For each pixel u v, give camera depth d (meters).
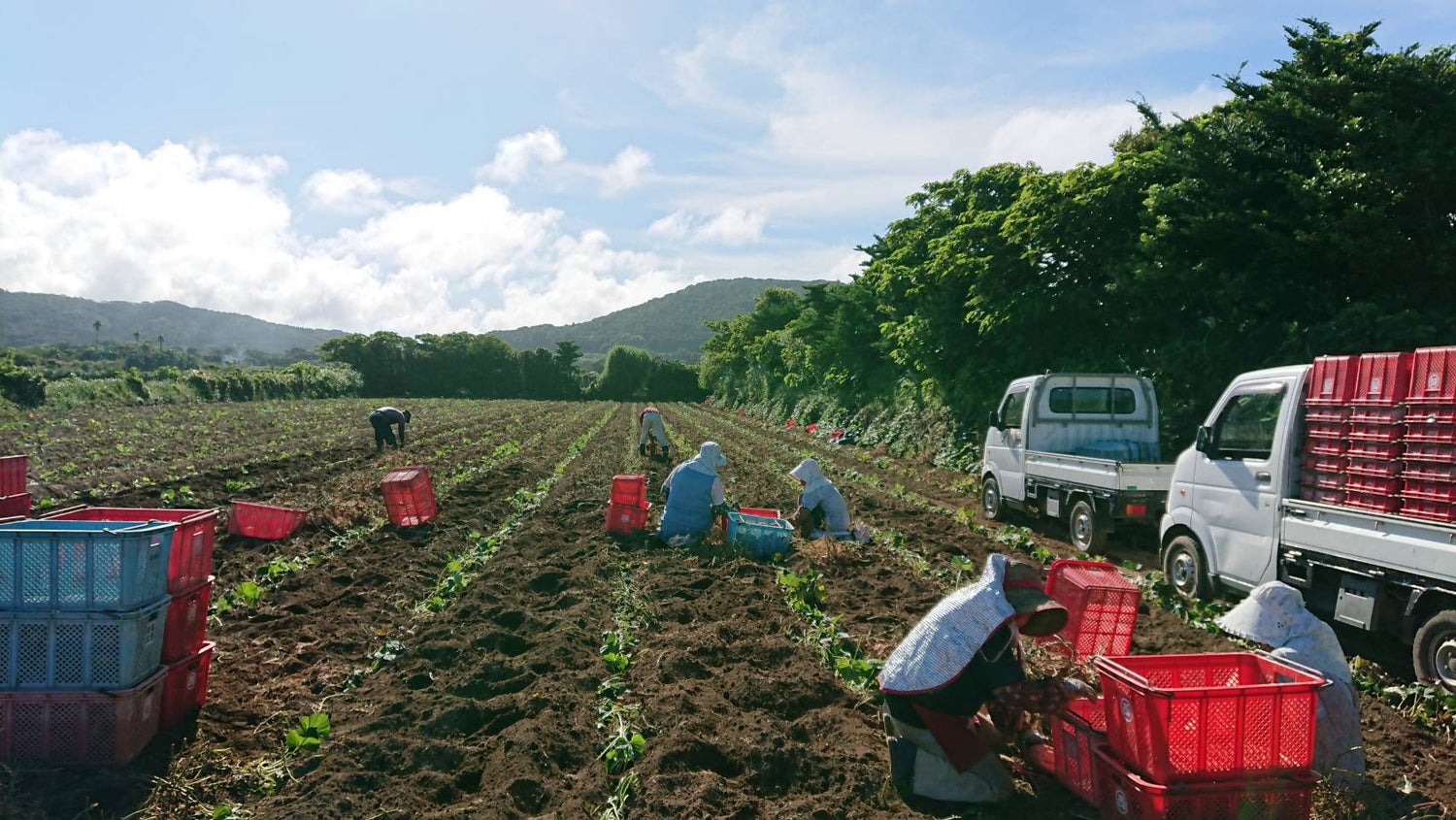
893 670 4.70
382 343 82.69
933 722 4.53
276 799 4.69
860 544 10.99
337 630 7.67
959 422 22.11
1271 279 13.31
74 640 4.73
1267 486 7.79
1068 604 5.75
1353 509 6.75
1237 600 8.74
